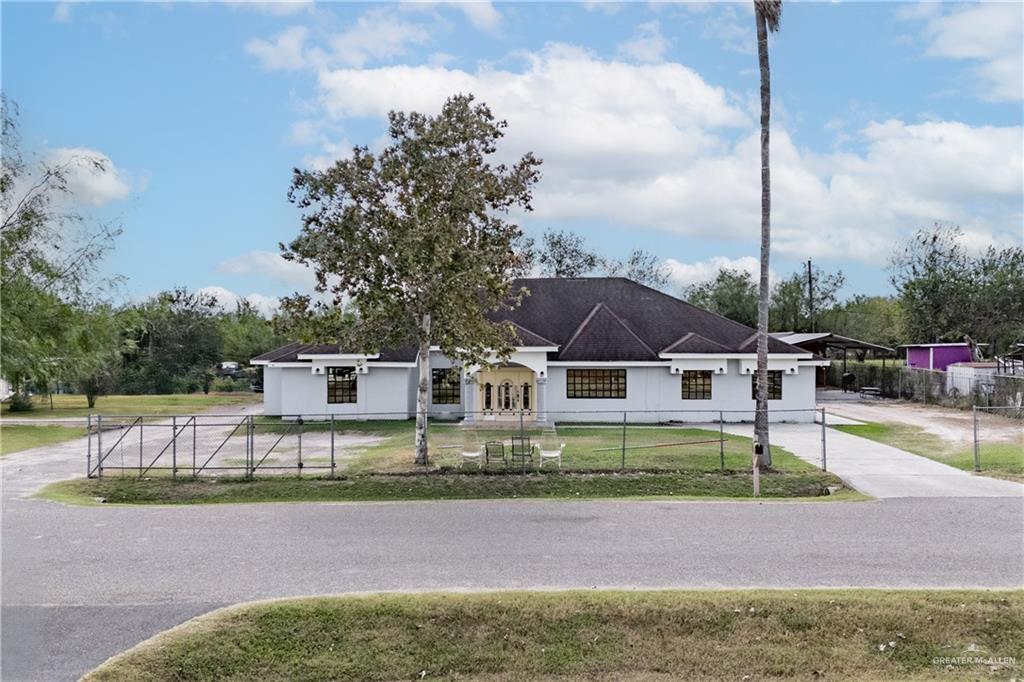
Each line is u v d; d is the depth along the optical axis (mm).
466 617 10875
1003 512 16500
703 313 39562
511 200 22984
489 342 23188
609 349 35562
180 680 9820
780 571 12461
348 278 22281
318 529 15539
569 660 10305
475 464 22578
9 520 16531
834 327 70250
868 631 10617
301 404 36344
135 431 33188
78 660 9812
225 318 76375
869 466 22406
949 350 52969
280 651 10367
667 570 12555
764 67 22344
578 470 21578
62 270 24453
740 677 10062
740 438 28828
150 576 12539
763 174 22406
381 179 22297
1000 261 67938
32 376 23234
